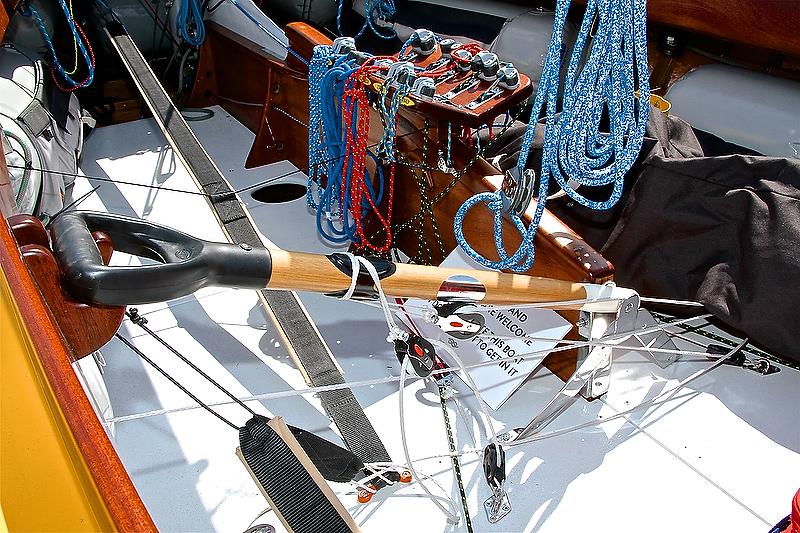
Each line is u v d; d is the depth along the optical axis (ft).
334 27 9.69
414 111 5.67
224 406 4.93
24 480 2.25
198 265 3.11
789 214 4.86
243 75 8.45
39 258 2.86
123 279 2.89
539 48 7.74
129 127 8.77
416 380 5.24
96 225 3.17
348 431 4.49
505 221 5.28
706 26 6.79
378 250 5.96
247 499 4.31
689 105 6.90
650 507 4.37
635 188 5.44
